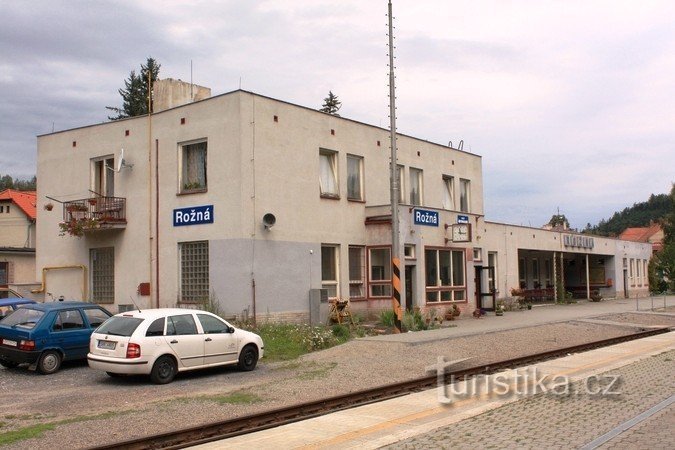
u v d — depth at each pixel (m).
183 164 23.53
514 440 8.17
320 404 10.84
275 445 8.23
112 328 14.02
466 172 34.19
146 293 23.75
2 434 9.27
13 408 11.43
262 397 11.96
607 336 22.11
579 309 35.31
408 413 10.05
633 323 26.70
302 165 24.12
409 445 8.04
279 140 23.25
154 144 24.12
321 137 25.12
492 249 35.72
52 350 15.24
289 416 10.25
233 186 21.89
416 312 24.44
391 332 22.17
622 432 8.47
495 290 31.94
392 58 21.61
